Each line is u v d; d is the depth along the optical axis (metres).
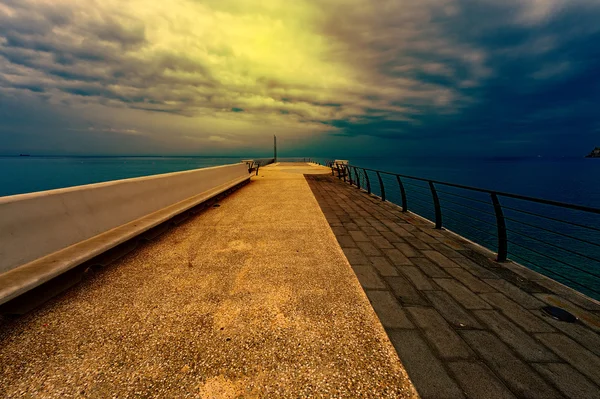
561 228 37.22
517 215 42.50
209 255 4.35
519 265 4.03
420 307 2.88
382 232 5.79
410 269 3.88
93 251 3.36
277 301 2.98
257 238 5.27
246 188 13.02
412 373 1.98
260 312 2.76
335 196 10.89
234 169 12.86
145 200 5.38
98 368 2.01
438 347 2.26
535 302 2.99
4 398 1.75
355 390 1.83
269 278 3.55
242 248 4.69
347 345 2.28
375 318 2.67
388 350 2.22
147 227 4.57
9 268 2.73
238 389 1.84
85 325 2.51
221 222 6.46
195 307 2.84
